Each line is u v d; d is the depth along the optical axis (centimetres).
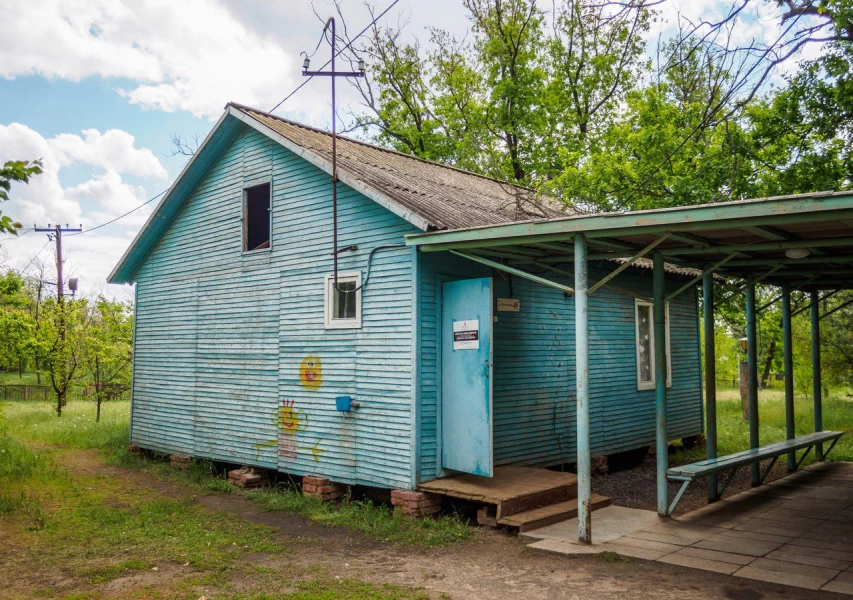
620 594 542
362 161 1094
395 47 2686
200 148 1164
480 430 817
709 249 755
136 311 1379
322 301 987
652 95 1664
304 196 1032
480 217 955
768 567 604
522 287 1006
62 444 1509
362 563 655
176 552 699
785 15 747
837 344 1973
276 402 1043
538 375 1021
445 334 873
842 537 706
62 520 846
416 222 816
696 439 1408
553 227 684
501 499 756
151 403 1314
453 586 577
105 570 642
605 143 2317
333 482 943
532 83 2433
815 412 1211
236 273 1142
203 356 1195
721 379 3097
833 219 532
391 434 869
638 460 1284
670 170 1597
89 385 2281
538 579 588
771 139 1460
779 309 2131
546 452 1027
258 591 573
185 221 1269
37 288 3678
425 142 2652
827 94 1323
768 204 543
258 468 1077
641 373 1269
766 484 1009
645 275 1268
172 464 1229
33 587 599
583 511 684
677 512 841
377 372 895
